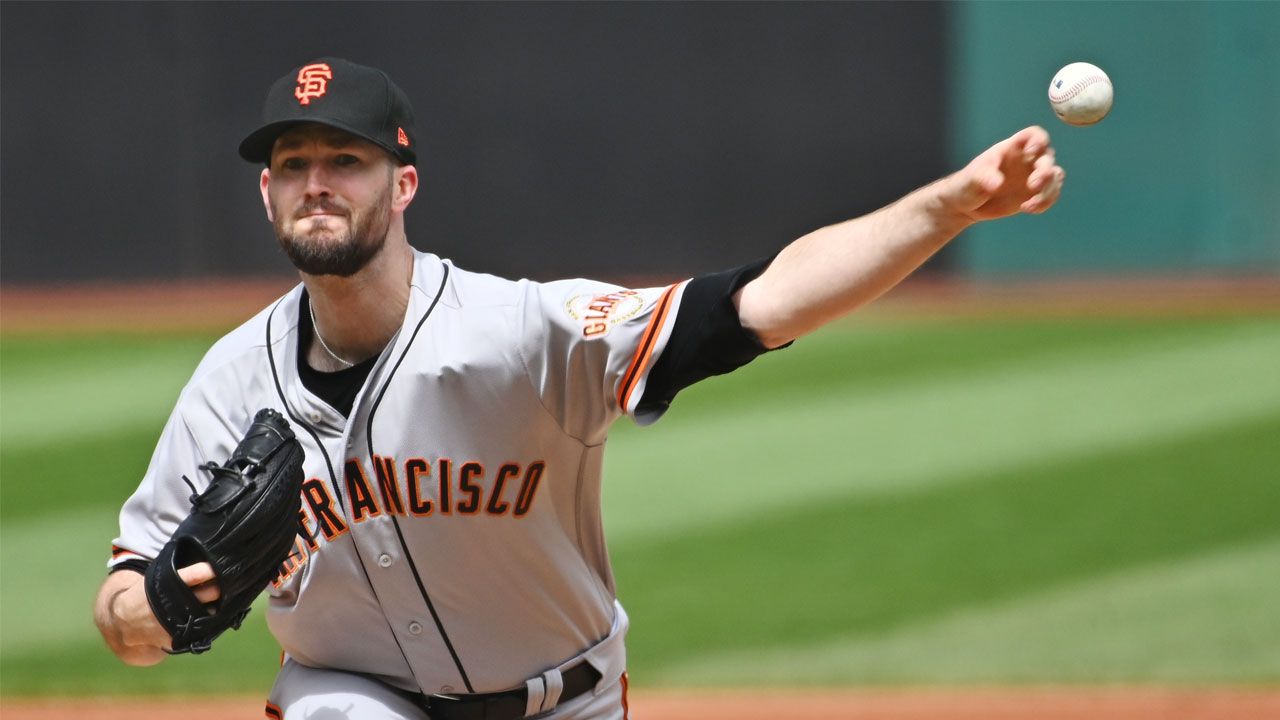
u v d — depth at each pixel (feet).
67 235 174.40
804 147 174.60
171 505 36.11
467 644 36.14
